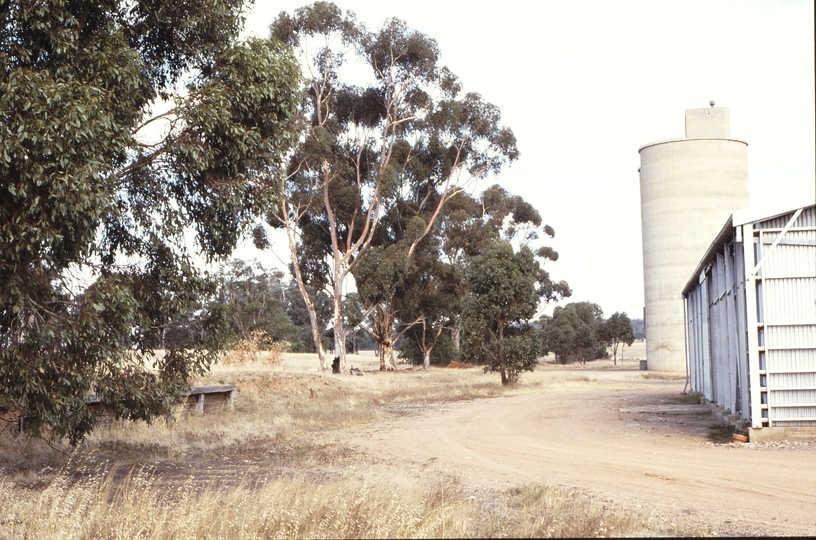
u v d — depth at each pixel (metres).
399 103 49.75
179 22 12.69
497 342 38.19
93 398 14.64
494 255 39.22
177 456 14.27
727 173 63.16
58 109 9.62
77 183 9.56
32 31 10.55
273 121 12.98
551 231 74.44
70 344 10.65
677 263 63.75
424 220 52.44
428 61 48.09
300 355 78.94
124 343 12.20
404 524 6.95
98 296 10.67
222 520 7.43
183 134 12.01
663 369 64.44
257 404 25.89
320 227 51.75
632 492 10.10
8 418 14.27
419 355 68.69
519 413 24.02
